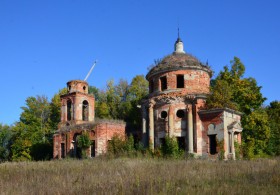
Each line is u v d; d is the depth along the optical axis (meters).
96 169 23.08
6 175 21.28
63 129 52.44
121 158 35.97
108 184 16.14
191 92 40.97
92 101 55.59
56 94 77.88
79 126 50.06
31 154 64.56
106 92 77.62
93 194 14.12
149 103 42.28
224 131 37.28
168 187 14.59
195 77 41.97
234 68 52.06
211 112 38.41
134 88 71.81
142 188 14.81
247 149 40.12
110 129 48.00
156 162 27.88
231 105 40.25
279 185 15.33
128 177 17.91
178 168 21.86
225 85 41.91
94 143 47.62
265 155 48.97
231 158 35.72
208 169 21.25
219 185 15.37
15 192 15.52
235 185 15.09
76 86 55.31
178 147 38.47
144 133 42.94
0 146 76.81
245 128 48.50
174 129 40.31
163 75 42.81
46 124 73.94
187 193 13.67
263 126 48.81
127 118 67.94
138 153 38.78
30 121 71.00
